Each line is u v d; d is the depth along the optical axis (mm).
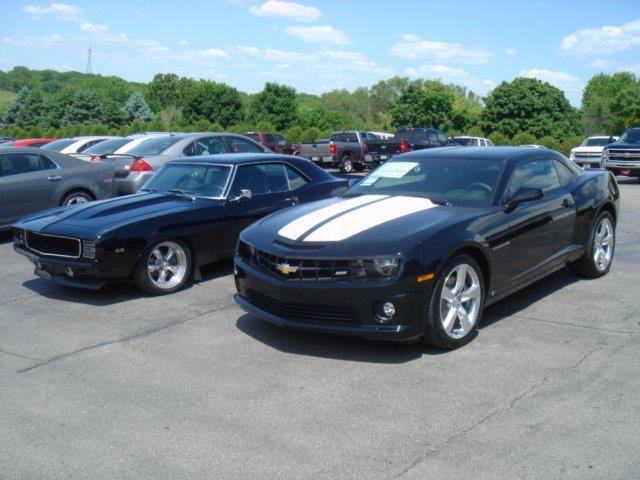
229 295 6727
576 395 4074
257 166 7891
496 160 5988
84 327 5758
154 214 6727
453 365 4637
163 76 90562
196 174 7762
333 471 3289
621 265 7688
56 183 10477
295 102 70000
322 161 28500
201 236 7051
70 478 3301
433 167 6164
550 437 3555
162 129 50781
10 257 9062
